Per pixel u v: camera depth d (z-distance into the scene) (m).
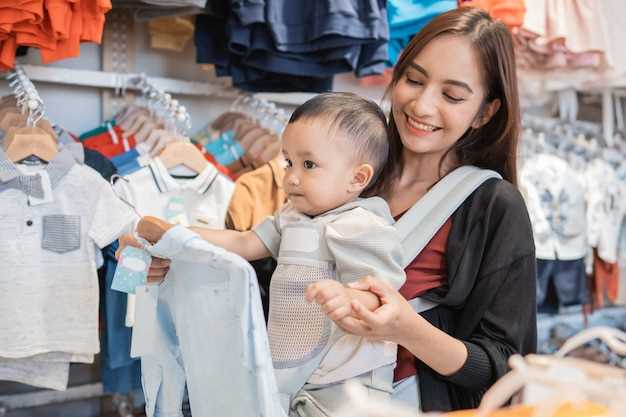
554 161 2.54
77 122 2.00
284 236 1.01
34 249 1.47
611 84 2.65
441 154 1.16
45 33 1.40
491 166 1.17
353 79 2.52
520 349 0.99
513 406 0.61
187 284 0.88
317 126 0.98
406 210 1.15
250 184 1.68
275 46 1.77
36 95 1.47
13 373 1.53
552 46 2.37
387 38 1.81
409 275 1.04
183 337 0.89
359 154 1.00
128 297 1.54
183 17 1.97
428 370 1.01
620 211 2.73
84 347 1.52
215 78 2.27
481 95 1.08
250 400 0.79
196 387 0.88
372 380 0.93
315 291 0.76
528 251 1.02
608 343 0.56
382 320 0.78
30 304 1.47
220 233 1.08
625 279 3.20
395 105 1.12
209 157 1.80
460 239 1.04
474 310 1.03
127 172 1.64
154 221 0.88
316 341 0.94
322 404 0.93
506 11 2.09
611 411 0.51
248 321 0.77
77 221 1.51
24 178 1.46
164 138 1.71
